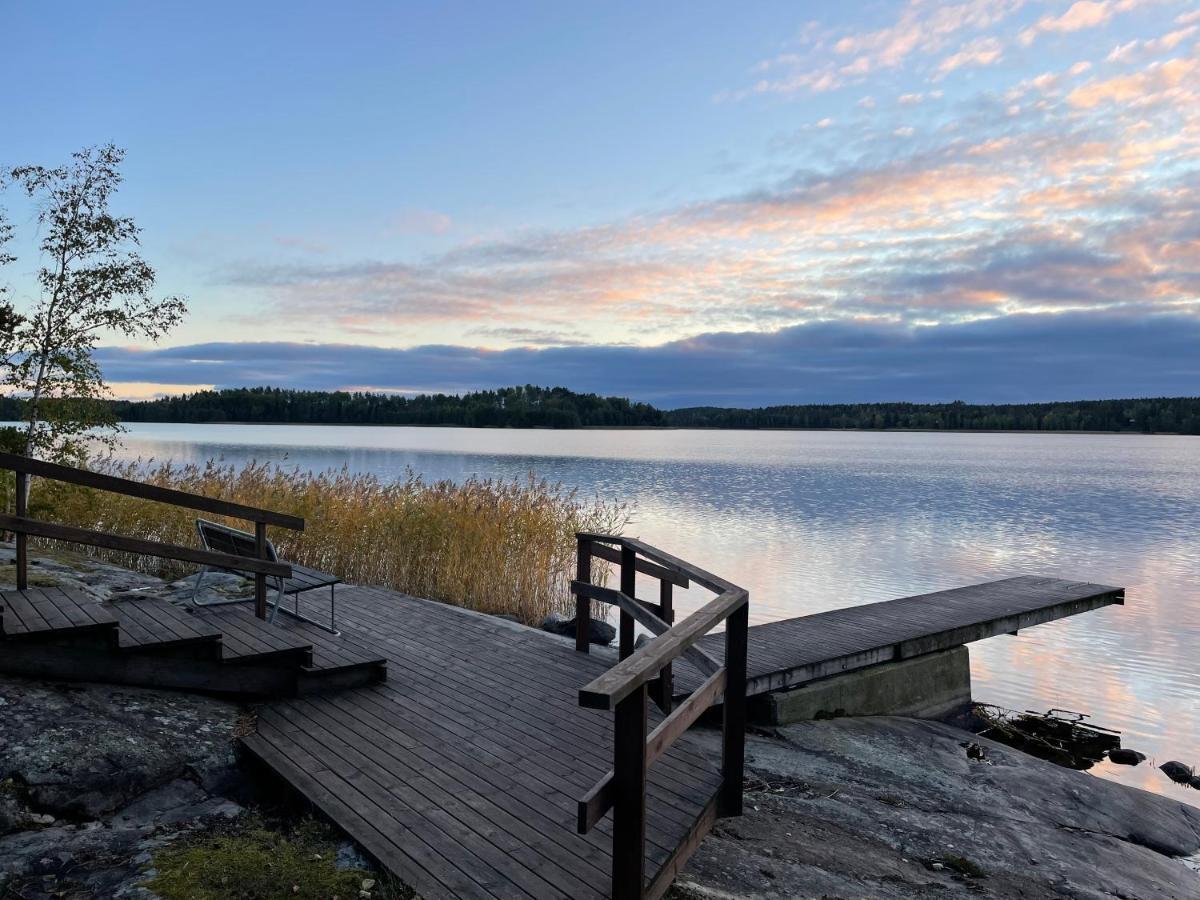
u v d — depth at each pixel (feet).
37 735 15.11
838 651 27.89
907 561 67.10
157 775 15.12
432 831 13.08
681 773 15.44
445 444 322.96
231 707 18.28
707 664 15.65
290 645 19.40
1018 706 34.14
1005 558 69.51
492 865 12.08
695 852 14.84
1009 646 44.09
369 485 47.83
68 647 17.07
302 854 12.77
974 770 23.18
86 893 11.60
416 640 25.08
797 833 16.76
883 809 19.21
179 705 17.54
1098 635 46.44
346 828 13.14
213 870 12.17
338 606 29.27
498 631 26.58
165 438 307.17
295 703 19.01
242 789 15.65
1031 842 18.69
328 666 19.75
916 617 34.17
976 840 18.26
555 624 33.35
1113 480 164.76
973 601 38.09
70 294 42.22
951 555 70.54
